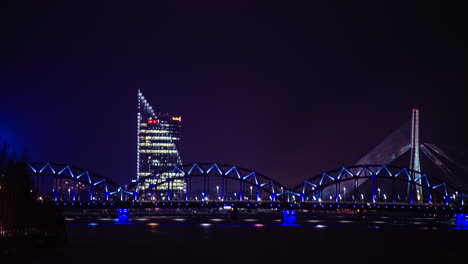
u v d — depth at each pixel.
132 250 148.12
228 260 132.75
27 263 118.44
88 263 122.19
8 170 144.75
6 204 136.00
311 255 143.12
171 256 137.62
